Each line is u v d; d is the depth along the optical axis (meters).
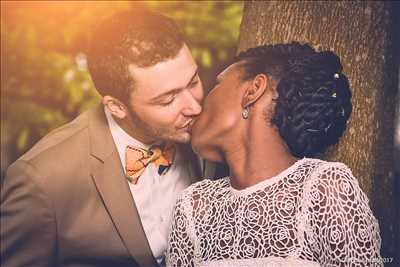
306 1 2.27
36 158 2.09
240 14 4.17
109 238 2.10
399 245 2.32
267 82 1.79
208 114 1.89
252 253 1.70
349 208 1.68
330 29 2.26
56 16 4.11
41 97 4.18
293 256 1.66
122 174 2.11
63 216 2.09
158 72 1.92
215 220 1.79
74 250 2.11
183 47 1.95
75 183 2.09
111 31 1.97
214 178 2.18
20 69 4.14
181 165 2.21
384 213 2.29
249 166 1.77
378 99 2.26
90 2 4.03
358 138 2.24
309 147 1.75
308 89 1.74
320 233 1.67
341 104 1.79
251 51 1.91
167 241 2.06
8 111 4.12
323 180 1.69
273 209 1.70
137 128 2.10
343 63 2.25
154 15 1.98
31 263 2.10
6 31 4.13
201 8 4.16
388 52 2.28
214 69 4.16
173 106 1.95
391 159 2.30
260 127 1.77
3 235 2.09
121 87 1.96
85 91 4.09
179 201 1.86
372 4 2.26
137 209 2.16
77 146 2.12
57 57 4.07
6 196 2.10
